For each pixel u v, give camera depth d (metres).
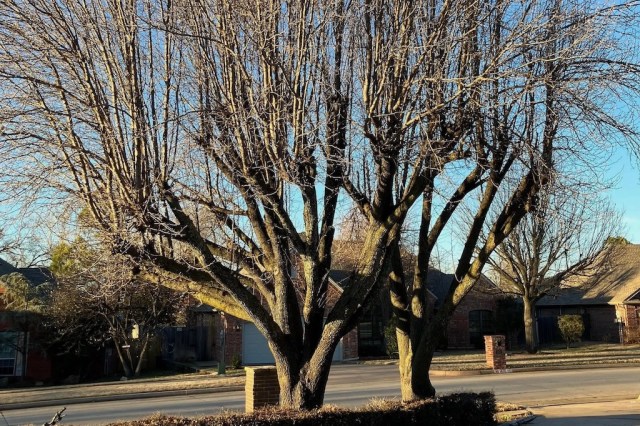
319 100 7.32
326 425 6.95
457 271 9.18
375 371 25.17
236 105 6.88
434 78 6.78
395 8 7.20
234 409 14.93
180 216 6.75
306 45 7.00
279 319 7.54
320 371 7.37
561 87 6.68
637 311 37.09
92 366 27.02
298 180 6.94
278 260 7.43
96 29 6.56
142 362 27.39
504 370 22.72
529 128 7.63
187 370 28.27
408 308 9.52
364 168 8.30
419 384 9.02
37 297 26.91
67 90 6.37
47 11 6.27
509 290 32.94
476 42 7.43
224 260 7.90
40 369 25.53
